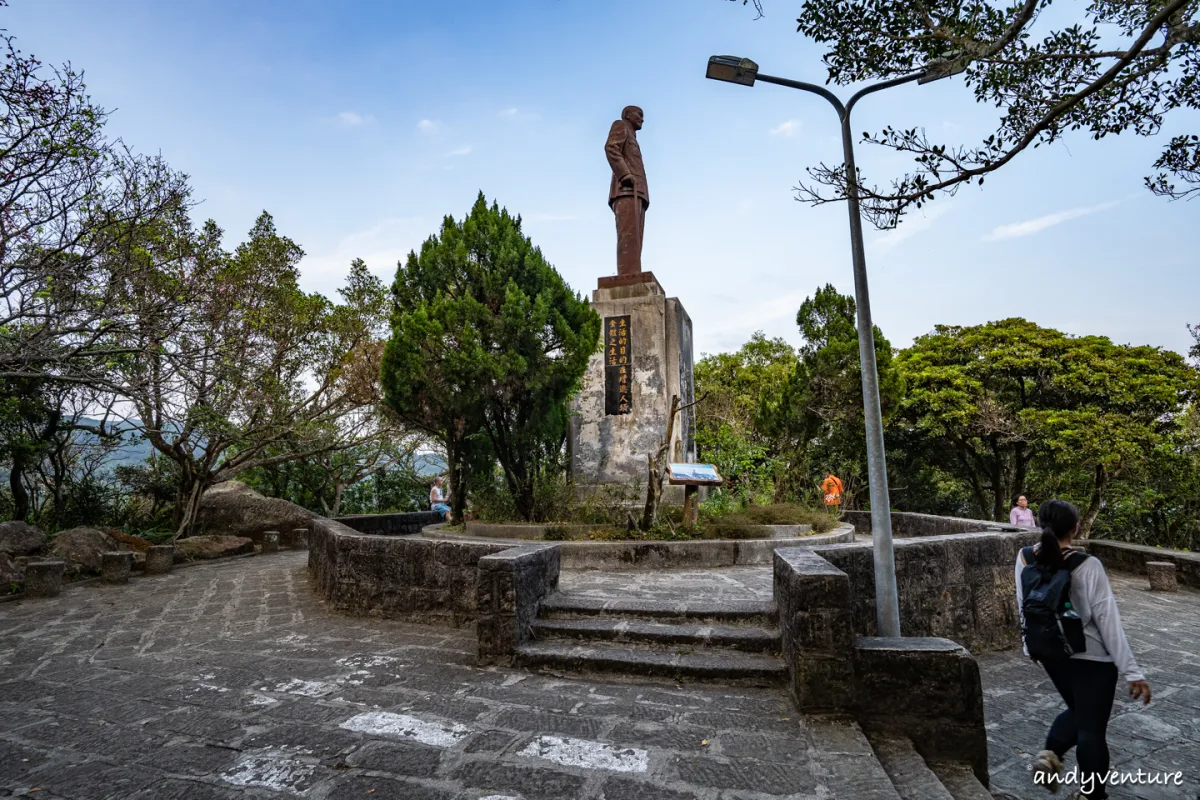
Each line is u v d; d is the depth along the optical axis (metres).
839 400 15.31
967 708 3.45
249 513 13.50
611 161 12.45
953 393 16.03
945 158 4.36
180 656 4.93
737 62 5.20
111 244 7.53
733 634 4.57
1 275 6.92
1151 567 9.37
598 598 5.52
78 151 6.96
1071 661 3.05
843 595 3.63
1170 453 14.73
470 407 9.18
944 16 4.35
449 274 9.88
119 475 13.95
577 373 9.45
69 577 9.02
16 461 11.23
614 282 11.80
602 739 3.30
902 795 2.91
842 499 15.00
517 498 9.90
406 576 6.07
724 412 17.84
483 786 2.82
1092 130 4.45
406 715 3.63
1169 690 4.92
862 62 4.68
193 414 10.60
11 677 4.46
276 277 12.18
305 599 7.28
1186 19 3.84
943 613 5.61
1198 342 15.10
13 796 2.74
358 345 13.82
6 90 6.29
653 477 8.70
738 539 8.59
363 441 14.03
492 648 4.59
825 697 3.57
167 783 2.85
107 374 8.87
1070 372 15.44
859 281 4.84
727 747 3.21
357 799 2.71
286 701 3.88
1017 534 6.48
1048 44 4.27
